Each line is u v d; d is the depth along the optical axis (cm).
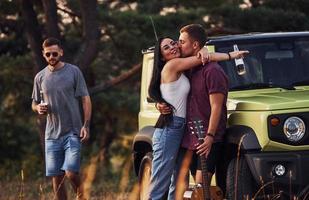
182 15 3120
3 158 3950
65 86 1568
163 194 1371
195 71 1359
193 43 1356
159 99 1352
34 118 3834
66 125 1577
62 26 3384
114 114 3691
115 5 3425
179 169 1369
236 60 1453
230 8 3092
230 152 1425
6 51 3503
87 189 1670
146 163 1636
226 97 1352
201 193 1342
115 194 2172
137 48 3200
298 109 1373
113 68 3522
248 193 1393
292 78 1527
